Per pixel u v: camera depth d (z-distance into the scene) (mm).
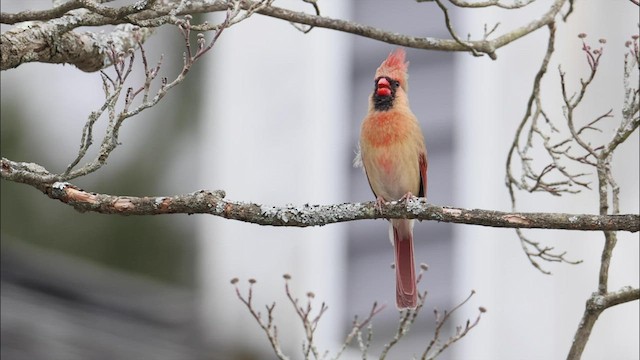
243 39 13742
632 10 12336
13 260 11508
